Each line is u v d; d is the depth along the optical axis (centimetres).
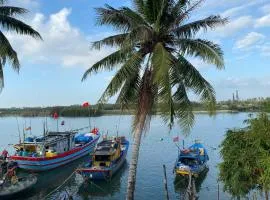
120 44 2261
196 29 2203
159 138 8400
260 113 1905
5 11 2605
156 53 1970
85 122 14000
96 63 2300
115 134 9544
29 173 4469
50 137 5100
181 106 2228
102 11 2164
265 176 1667
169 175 4416
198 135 8969
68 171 4797
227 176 2005
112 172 4259
